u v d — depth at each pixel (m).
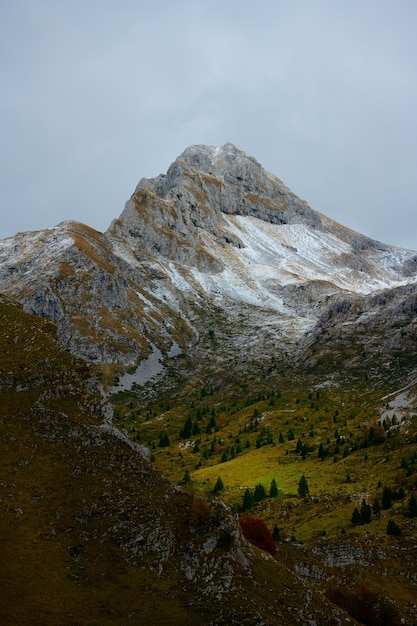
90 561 53.75
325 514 102.06
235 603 50.47
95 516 59.38
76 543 55.94
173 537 57.25
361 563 77.56
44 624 44.91
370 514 94.62
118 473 67.19
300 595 55.56
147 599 49.91
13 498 59.84
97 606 48.19
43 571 51.09
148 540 56.47
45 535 56.12
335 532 91.81
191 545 56.19
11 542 53.62
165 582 52.34
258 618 49.00
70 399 80.19
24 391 78.69
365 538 83.56
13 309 103.06
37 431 72.00
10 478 62.69
